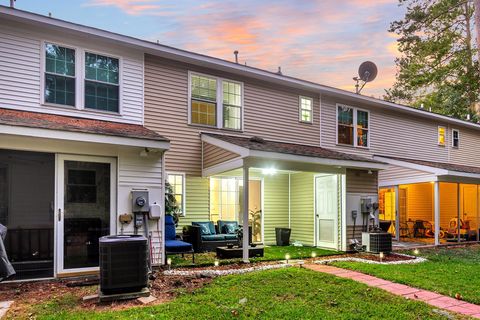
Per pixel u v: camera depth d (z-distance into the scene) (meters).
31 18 7.85
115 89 9.05
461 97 24.94
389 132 14.96
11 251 6.26
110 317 4.35
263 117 11.57
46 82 8.16
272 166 9.15
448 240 14.07
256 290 5.64
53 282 6.24
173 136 9.88
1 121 6.04
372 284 6.23
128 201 7.36
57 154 6.75
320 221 11.35
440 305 5.21
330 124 13.15
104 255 5.13
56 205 6.64
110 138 6.93
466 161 18.19
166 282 6.13
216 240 9.66
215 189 10.78
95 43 8.81
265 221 11.83
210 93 10.70
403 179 13.79
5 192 6.30
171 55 9.84
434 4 19.67
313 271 7.01
